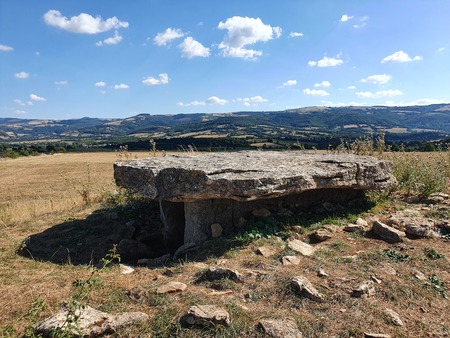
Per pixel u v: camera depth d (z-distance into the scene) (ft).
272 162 25.03
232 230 22.18
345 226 21.80
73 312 11.03
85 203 35.86
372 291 13.91
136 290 14.20
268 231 20.86
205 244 20.56
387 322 12.17
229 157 29.01
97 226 27.78
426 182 27.25
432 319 12.58
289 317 12.13
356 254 17.69
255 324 11.77
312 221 22.71
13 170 122.42
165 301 13.32
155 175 22.61
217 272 15.21
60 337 10.48
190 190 21.01
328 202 25.53
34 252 22.44
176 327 11.70
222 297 13.52
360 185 24.82
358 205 25.95
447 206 25.13
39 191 67.00
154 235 26.84
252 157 28.84
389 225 21.24
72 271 18.06
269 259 17.20
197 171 20.66
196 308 12.23
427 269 16.11
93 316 12.03
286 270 15.75
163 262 20.58
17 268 18.49
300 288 13.66
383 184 26.18
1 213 31.07
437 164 31.48
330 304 13.07
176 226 26.03
